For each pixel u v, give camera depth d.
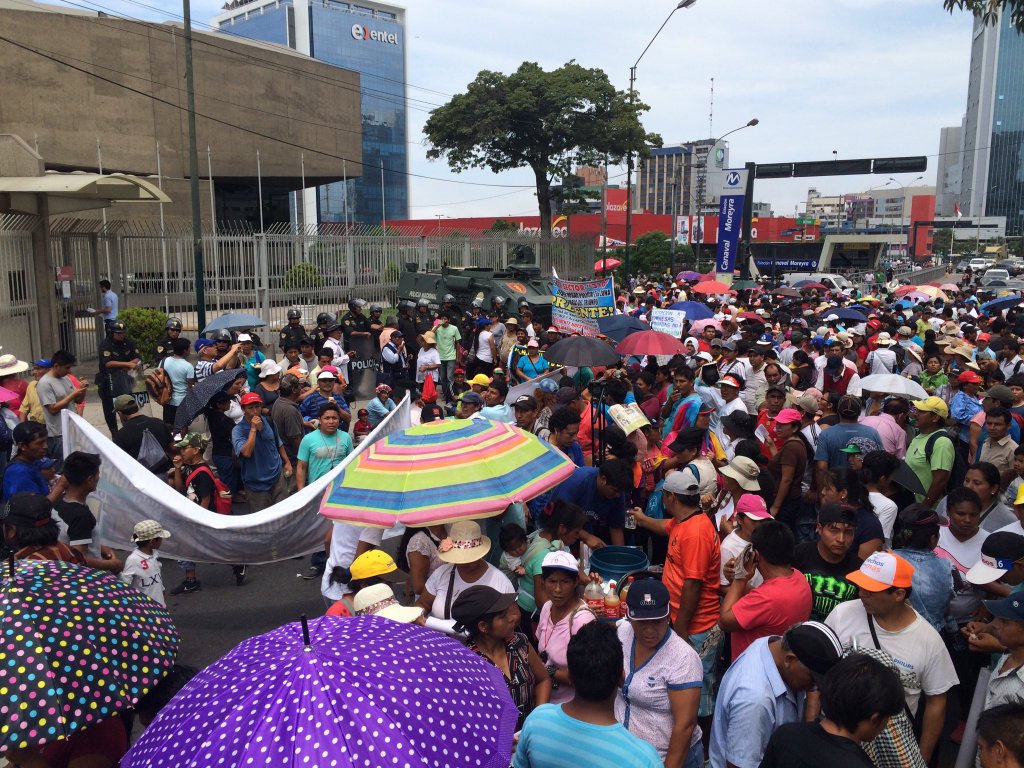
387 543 8.25
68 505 5.74
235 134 41.22
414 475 4.91
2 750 2.96
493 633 4.10
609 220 68.94
